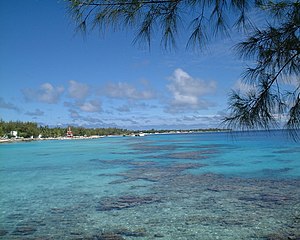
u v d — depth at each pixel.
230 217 10.32
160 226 9.66
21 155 44.09
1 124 112.88
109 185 17.08
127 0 2.62
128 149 50.81
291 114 2.61
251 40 2.72
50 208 12.29
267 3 2.62
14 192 15.91
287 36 2.64
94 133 174.00
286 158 27.70
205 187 15.55
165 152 40.47
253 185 15.73
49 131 136.38
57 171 24.59
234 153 34.56
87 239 8.74
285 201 12.20
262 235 8.58
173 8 2.69
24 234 9.24
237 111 2.69
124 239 8.68
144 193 14.52
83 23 2.63
